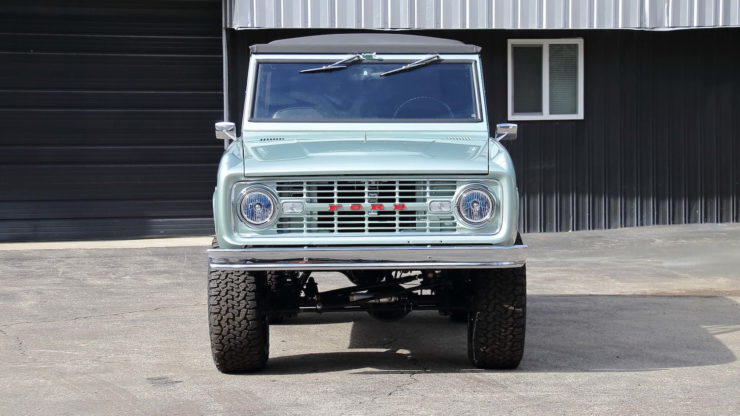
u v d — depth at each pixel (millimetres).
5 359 6617
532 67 13484
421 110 6867
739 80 13953
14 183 12719
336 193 5680
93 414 5227
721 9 13469
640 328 7543
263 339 6039
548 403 5371
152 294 9188
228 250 5527
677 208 13906
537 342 7062
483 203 5699
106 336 7375
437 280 6305
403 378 6008
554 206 13539
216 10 13094
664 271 10305
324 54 7004
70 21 12750
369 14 12891
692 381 5875
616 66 13617
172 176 13125
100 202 12953
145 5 12914
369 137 6672
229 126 6781
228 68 12969
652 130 13773
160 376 6102
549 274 10180
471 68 7008
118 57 12898
